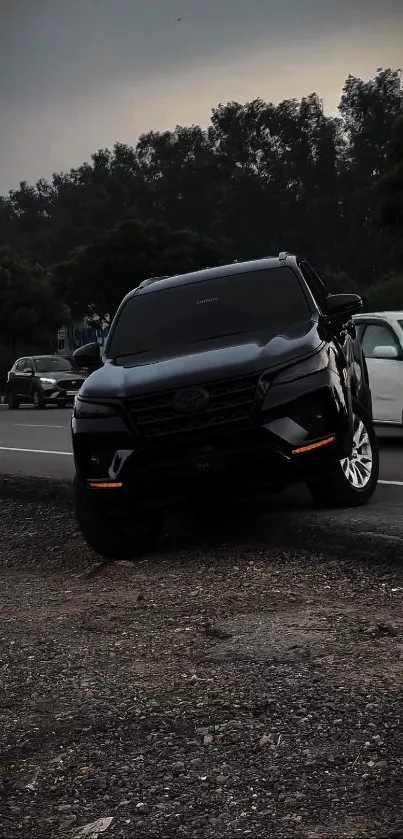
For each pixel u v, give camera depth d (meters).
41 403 33.28
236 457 7.13
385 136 124.12
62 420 25.34
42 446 17.58
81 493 7.71
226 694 4.59
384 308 65.81
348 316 8.37
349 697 4.43
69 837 3.42
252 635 5.48
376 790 3.56
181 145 142.50
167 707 4.50
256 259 9.12
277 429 7.13
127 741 4.17
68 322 82.12
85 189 156.38
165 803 3.59
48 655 5.49
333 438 7.30
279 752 3.93
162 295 8.73
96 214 150.88
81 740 4.22
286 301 8.27
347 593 6.31
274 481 7.24
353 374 8.59
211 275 8.83
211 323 8.21
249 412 7.13
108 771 3.89
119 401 7.30
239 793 3.62
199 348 7.84
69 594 7.03
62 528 9.62
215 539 8.07
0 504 11.27
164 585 6.92
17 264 84.75
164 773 3.83
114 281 65.50
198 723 4.29
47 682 5.03
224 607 6.17
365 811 3.43
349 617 5.73
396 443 13.45
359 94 126.56
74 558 8.30
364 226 116.81
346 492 8.36
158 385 7.24
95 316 75.69
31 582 7.62
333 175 126.56
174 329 8.26
